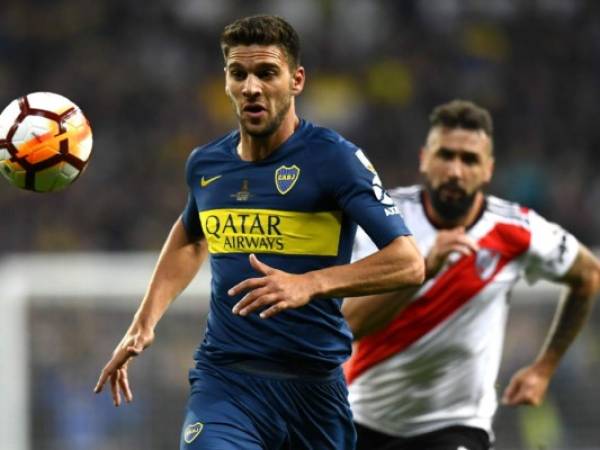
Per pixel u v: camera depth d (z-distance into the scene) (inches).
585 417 1412.4
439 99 2645.2
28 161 664.4
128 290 1449.3
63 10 2657.5
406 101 2625.5
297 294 603.5
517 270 850.1
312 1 2691.9
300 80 676.1
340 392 697.0
